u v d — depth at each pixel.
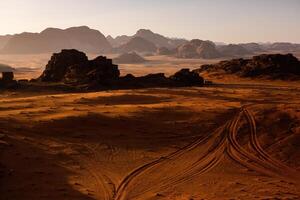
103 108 60.56
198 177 37.84
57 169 37.38
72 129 48.66
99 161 40.62
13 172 35.25
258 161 43.59
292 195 34.00
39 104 64.69
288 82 137.38
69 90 97.12
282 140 49.19
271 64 151.88
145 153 44.09
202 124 54.81
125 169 38.97
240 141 49.47
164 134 50.44
